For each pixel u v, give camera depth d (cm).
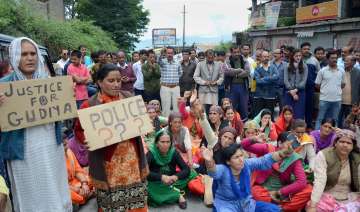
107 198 336
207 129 583
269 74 898
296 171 478
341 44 2047
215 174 409
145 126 342
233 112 685
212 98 947
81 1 3612
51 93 316
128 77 992
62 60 977
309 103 904
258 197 477
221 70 945
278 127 664
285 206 476
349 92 852
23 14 1633
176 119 588
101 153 334
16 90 303
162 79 983
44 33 1725
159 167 529
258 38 3225
